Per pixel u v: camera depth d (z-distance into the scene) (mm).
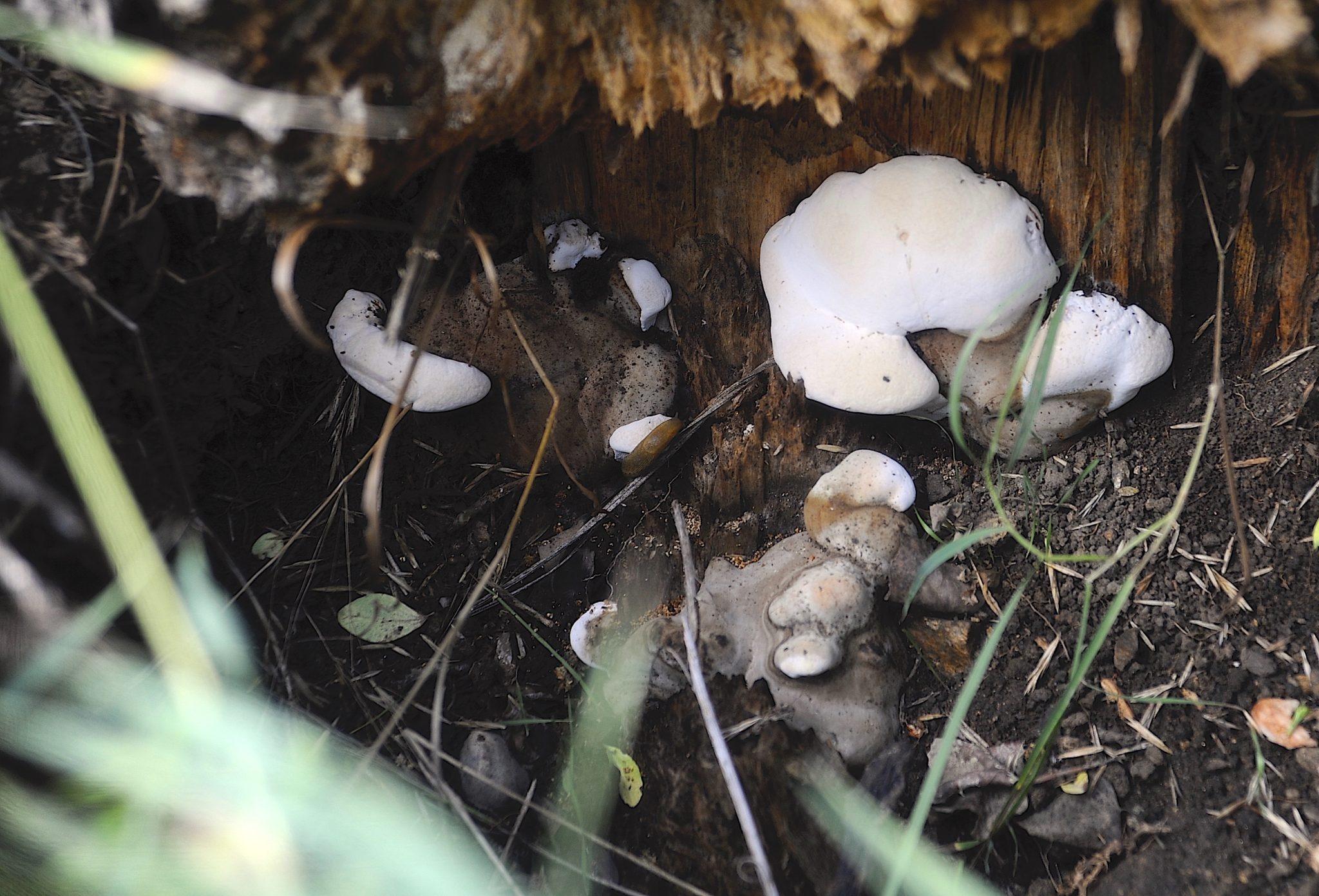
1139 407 684
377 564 630
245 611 660
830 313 675
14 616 603
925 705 663
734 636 663
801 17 597
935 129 666
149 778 561
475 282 680
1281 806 623
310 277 683
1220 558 658
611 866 640
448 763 655
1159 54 639
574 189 699
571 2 603
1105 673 651
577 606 701
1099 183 659
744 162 686
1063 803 636
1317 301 669
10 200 613
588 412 709
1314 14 582
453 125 611
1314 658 638
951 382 679
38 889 561
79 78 621
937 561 619
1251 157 653
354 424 694
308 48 587
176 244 645
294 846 564
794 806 634
